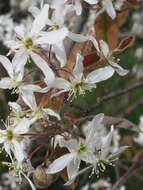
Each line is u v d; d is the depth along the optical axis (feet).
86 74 1.03
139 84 1.48
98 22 1.19
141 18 2.46
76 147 0.99
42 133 0.98
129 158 1.83
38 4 2.23
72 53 1.04
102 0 1.08
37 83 0.99
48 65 0.97
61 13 1.00
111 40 1.20
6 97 1.14
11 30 1.67
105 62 1.03
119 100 2.44
